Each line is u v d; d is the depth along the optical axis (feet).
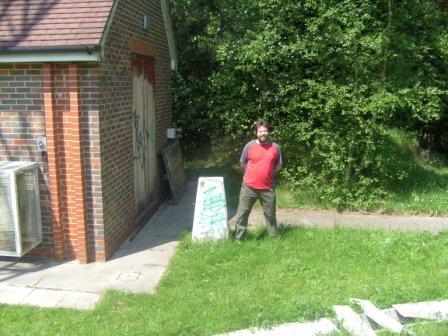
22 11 20.18
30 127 19.99
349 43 27.81
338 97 28.43
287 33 31.22
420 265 20.11
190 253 21.20
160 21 31.50
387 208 29.89
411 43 28.86
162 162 31.91
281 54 30.83
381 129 28.84
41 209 20.54
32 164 19.83
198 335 14.53
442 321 14.90
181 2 44.80
